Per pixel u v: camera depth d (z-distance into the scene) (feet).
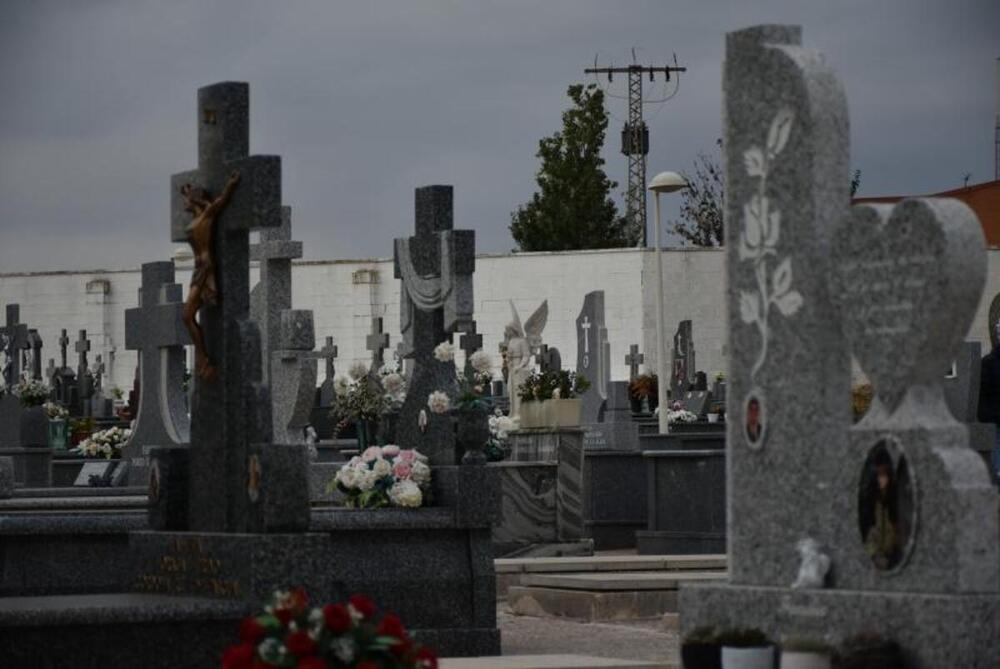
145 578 38.88
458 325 47.65
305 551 35.91
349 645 27.40
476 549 44.42
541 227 286.05
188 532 38.04
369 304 198.49
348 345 199.21
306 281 200.23
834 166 31.50
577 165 286.87
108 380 199.72
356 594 43.34
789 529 31.68
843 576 30.66
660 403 111.96
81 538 48.70
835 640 30.14
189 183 39.24
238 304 38.01
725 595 32.37
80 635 34.24
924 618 28.60
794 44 32.48
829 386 31.01
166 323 82.02
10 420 105.29
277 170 37.63
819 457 31.14
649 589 53.52
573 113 288.30
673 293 192.85
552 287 194.18
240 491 37.19
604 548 80.02
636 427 108.68
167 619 34.78
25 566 48.32
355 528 43.50
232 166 38.11
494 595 44.34
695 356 189.88
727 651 30.09
